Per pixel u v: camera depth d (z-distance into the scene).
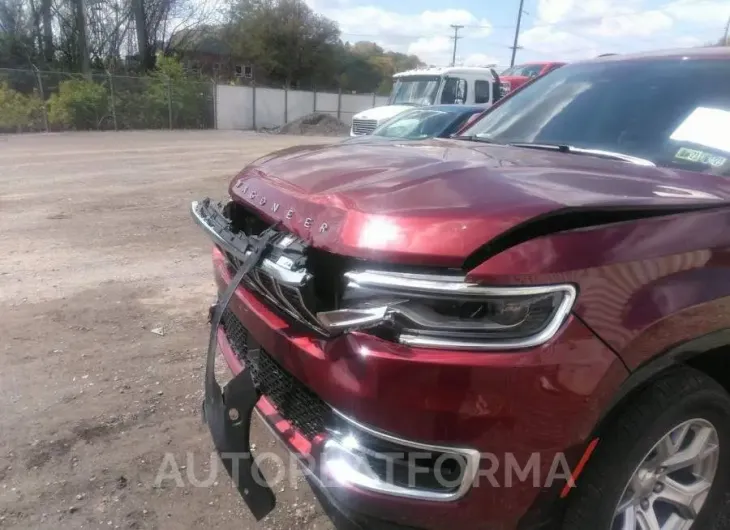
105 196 10.09
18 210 8.75
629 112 3.24
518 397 1.83
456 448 1.87
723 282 2.14
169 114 30.72
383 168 2.46
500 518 1.96
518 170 2.40
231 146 21.59
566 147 3.10
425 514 1.96
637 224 2.03
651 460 2.19
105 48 38.97
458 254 1.84
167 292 5.54
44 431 3.34
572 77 3.81
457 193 2.08
